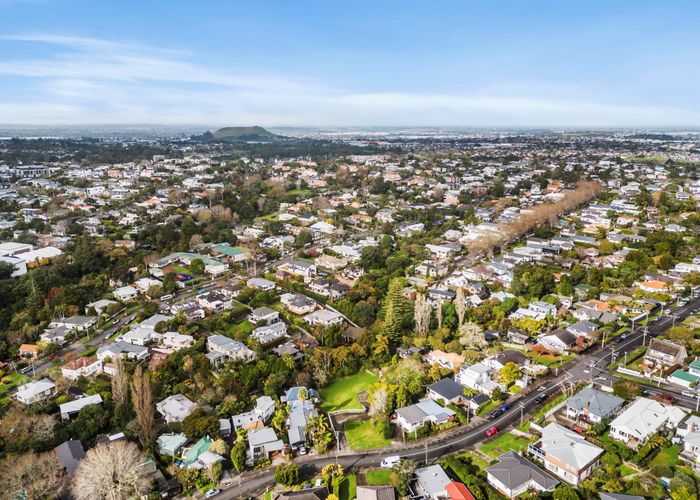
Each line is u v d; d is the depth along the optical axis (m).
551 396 103.50
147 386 94.12
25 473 79.06
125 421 95.81
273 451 88.44
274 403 102.38
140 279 174.88
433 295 156.00
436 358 119.06
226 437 94.00
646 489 74.50
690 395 101.31
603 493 73.25
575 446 82.00
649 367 112.25
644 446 83.44
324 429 92.88
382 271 183.38
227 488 81.31
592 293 155.12
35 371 119.62
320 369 114.81
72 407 101.19
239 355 119.38
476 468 83.06
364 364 120.62
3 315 140.50
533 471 78.12
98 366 120.00
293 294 160.12
